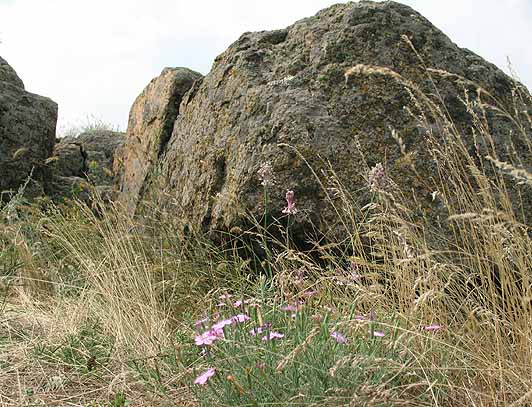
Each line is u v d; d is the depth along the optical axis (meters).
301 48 5.18
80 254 5.23
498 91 4.84
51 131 8.40
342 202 4.42
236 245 4.82
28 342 3.95
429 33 4.96
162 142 6.41
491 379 2.81
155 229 5.46
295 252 4.47
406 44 4.87
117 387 3.31
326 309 3.25
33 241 5.84
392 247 3.46
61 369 3.62
